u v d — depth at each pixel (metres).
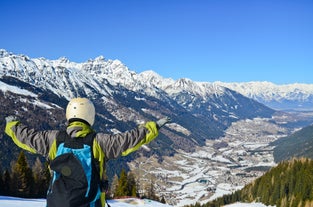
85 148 3.82
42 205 23.81
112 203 40.03
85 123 4.03
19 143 4.04
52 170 3.77
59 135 3.95
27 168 58.34
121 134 3.95
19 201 24.52
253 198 105.25
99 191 3.81
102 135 3.96
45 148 3.97
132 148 3.93
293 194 91.88
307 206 83.19
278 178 100.38
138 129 3.98
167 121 4.08
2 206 21.33
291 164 106.94
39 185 60.16
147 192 92.50
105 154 3.91
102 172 3.91
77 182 3.66
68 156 3.72
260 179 110.88
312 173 95.88
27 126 4.14
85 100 4.12
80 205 3.65
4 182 55.34
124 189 74.50
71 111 4.03
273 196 96.00
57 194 3.63
